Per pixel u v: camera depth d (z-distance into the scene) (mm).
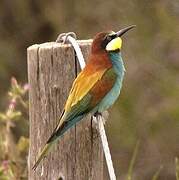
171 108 14859
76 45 5934
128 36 15273
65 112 5812
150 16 15188
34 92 5992
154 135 14773
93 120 6008
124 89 14977
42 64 5922
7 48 17734
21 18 18266
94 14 16375
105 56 6281
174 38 15039
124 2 15516
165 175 14625
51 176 5965
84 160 5957
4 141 8352
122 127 14680
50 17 17453
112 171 5457
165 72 15102
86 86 5992
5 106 16062
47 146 5695
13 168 8039
